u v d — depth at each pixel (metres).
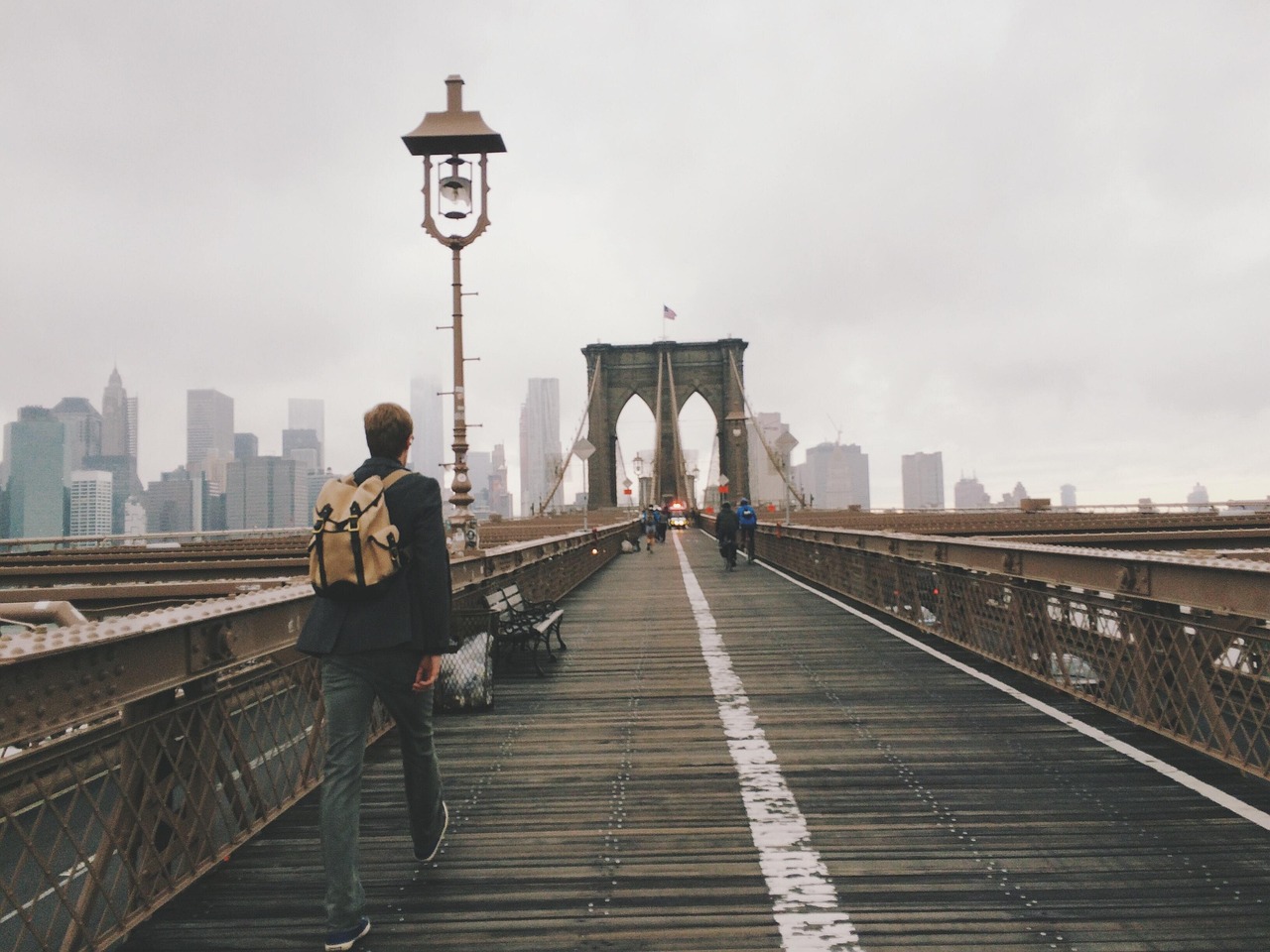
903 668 6.94
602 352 99.44
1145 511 26.62
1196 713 4.28
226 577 9.81
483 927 2.69
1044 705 5.53
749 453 84.62
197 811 3.08
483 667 5.65
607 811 3.71
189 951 2.58
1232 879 2.94
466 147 8.66
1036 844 3.26
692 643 8.55
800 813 3.64
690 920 2.71
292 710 3.92
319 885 3.03
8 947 2.78
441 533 2.75
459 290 8.63
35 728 2.13
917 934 2.59
